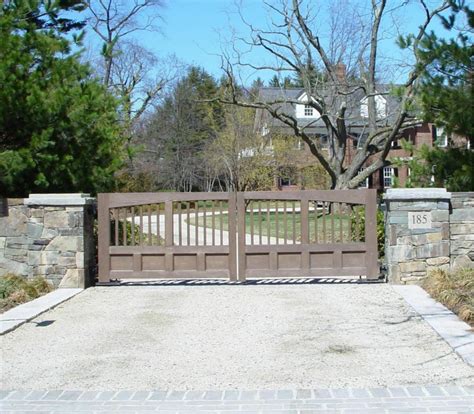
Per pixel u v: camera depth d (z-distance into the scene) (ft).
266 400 15.34
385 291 29.94
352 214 45.50
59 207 32.45
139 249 32.81
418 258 31.53
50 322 24.62
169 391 16.24
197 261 32.63
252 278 34.76
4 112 33.81
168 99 143.84
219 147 106.83
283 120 72.64
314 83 82.02
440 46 34.53
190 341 21.43
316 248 32.37
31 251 32.53
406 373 17.35
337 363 18.42
